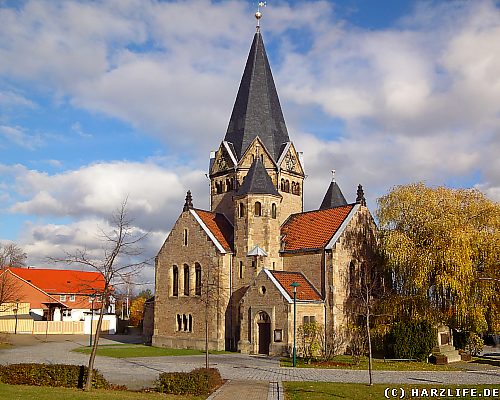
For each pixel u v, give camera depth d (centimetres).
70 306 11081
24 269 11688
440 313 5131
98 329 2977
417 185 5672
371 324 5472
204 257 6169
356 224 6022
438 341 5231
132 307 12606
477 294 4997
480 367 4575
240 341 5572
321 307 5550
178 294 6394
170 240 6600
